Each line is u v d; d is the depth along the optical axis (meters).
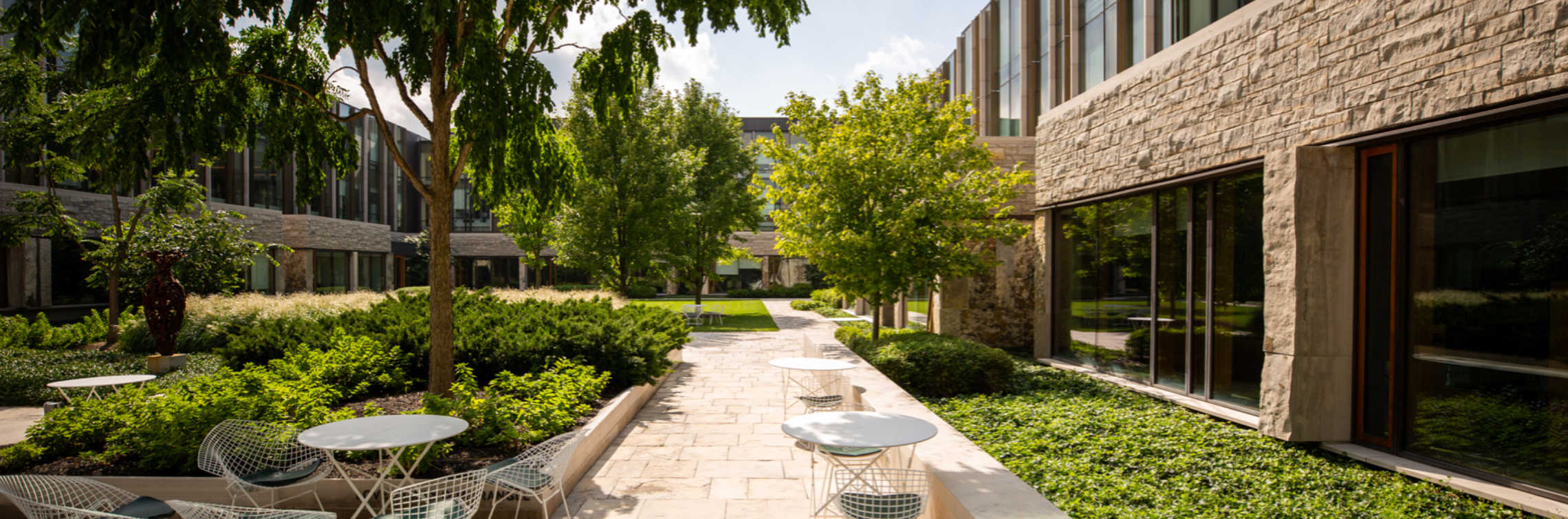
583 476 5.55
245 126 6.79
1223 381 7.42
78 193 19.27
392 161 41.50
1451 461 5.09
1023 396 8.31
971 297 13.77
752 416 7.93
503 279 42.28
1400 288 5.47
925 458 4.47
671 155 22.75
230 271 15.30
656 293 41.00
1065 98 13.30
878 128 11.77
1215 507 4.59
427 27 5.45
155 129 5.96
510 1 6.54
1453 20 4.87
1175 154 7.92
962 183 11.55
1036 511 3.45
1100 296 10.19
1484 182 4.89
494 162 7.16
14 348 11.82
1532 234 4.57
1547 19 4.29
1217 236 7.54
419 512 3.64
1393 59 5.30
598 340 8.30
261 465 4.60
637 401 8.19
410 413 5.05
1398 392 5.49
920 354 8.84
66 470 4.91
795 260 42.56
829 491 4.07
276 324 9.48
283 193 29.66
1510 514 4.38
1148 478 5.17
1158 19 9.37
